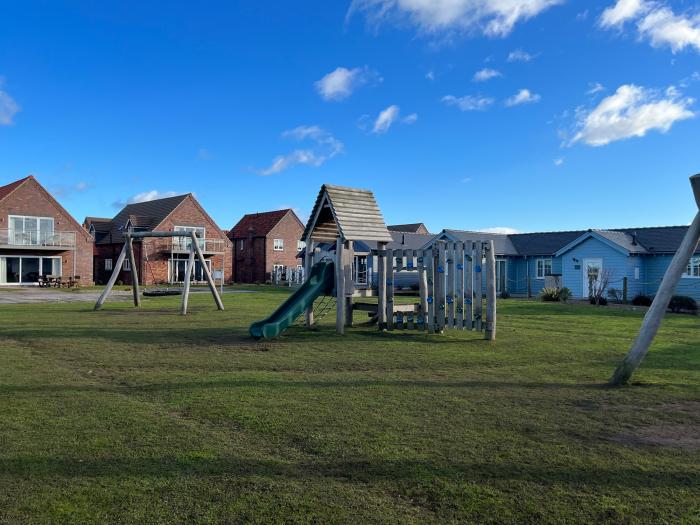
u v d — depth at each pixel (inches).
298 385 306.3
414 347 456.1
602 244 1245.1
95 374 336.8
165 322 653.9
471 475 177.9
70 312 791.7
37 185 1787.6
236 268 2628.0
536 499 160.9
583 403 270.8
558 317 745.6
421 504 157.5
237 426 227.5
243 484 169.6
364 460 190.4
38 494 162.2
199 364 374.3
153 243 2084.2
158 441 208.2
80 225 1875.0
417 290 1295.5
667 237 1243.2
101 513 150.9
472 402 270.7
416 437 215.0
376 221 583.5
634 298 1071.6
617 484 171.8
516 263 1498.5
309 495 162.4
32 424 228.4
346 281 559.5
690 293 1160.8
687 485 171.6
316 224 613.3
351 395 283.1
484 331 530.6
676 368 364.8
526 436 217.9
